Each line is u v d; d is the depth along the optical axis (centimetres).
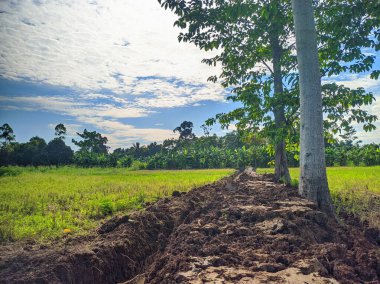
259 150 4209
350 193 1162
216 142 5881
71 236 704
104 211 970
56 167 4444
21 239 690
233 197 930
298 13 905
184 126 7225
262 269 424
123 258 607
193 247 527
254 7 1078
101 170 3878
